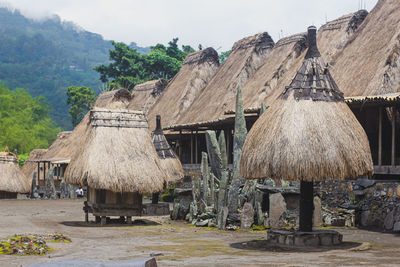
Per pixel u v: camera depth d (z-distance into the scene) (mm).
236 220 15031
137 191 15312
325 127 10078
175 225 15820
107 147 15617
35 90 197750
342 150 9930
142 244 10836
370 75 21016
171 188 26719
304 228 10906
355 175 10094
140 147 16062
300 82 10703
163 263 8070
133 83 63719
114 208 15664
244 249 10055
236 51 38562
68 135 50906
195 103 37250
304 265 7727
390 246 10523
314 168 9812
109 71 66625
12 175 31219
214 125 25906
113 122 16203
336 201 16516
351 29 28359
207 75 40750
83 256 8859
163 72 66312
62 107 179625
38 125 91750
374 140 18750
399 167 15055
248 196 15781
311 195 10922
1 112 88875
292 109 10359
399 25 22125
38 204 26328
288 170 9891
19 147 80625
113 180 15055
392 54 20609
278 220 14305
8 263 7922
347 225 14742
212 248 10203
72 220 17172
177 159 21281
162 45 69500
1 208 22828
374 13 25797
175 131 33406
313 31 10977
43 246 9570
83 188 36844
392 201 14219
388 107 17938
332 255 9055
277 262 8133
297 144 9930
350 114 10578
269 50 36344
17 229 13469
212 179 16641
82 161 15414
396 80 20250
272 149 10109
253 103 28906
